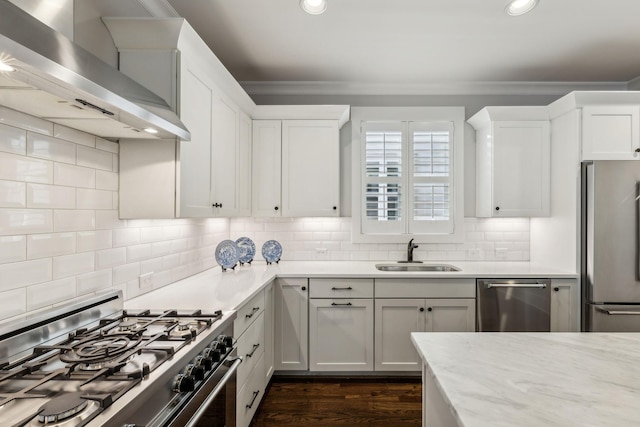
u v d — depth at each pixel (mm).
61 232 1375
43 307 1294
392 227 3293
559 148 2834
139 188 1694
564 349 1116
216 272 2693
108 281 1644
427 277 2656
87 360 979
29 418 721
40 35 925
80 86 928
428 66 2928
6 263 1154
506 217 3102
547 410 752
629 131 2615
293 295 2680
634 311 2434
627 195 2459
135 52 1680
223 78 2184
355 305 2676
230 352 1430
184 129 1543
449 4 2059
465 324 2664
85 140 1490
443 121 3287
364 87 3301
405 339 2678
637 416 727
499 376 922
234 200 2545
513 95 3338
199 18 2213
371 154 3297
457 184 3281
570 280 2631
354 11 2133
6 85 920
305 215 3047
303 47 2598
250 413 1987
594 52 2678
